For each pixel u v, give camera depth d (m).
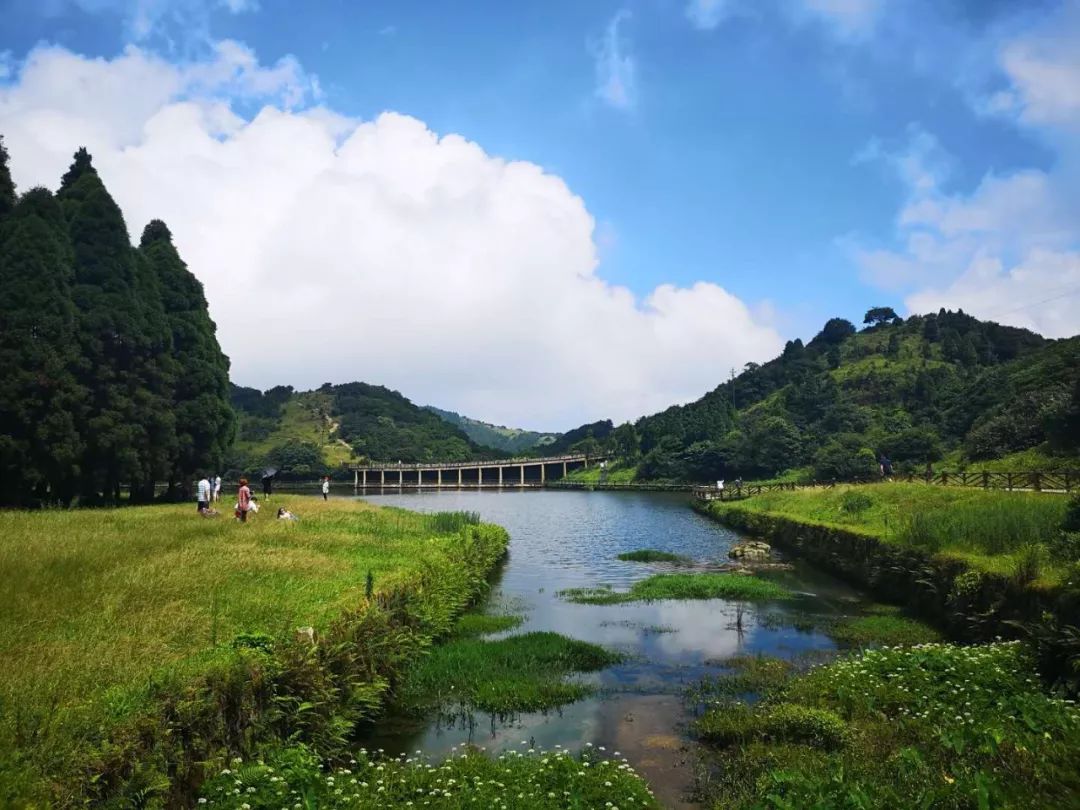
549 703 12.34
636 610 20.86
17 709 6.82
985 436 53.84
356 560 18.22
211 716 7.85
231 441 46.25
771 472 89.88
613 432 162.62
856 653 14.80
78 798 5.83
